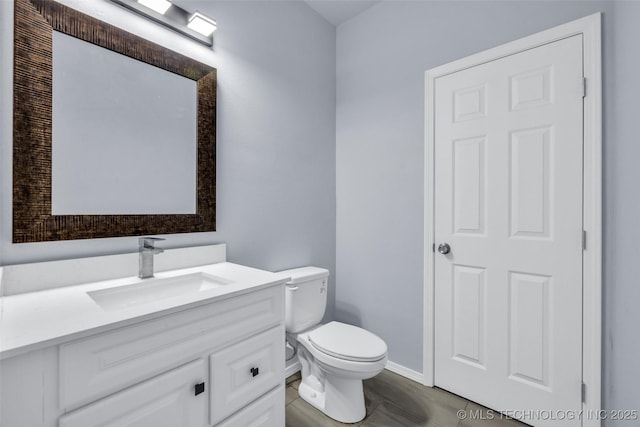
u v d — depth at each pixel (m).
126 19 1.18
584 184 1.29
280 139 1.83
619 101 1.17
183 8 1.36
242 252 1.62
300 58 1.97
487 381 1.58
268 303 1.09
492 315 1.56
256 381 1.03
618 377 1.18
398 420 1.49
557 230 1.37
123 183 1.17
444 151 1.72
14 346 0.57
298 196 1.96
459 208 1.67
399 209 1.92
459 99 1.66
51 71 1.00
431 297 1.77
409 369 1.88
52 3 0.99
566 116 1.33
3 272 0.89
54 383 0.63
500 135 1.52
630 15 1.08
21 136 0.94
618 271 1.18
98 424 0.68
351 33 2.18
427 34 1.78
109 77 1.13
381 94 2.01
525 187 1.45
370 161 2.07
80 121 1.06
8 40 0.92
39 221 0.97
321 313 1.82
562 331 1.36
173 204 1.33
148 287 1.11
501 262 1.53
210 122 1.45
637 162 1.06
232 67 1.56
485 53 1.56
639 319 1.05
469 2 1.62
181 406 0.83
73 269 1.02
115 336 0.71
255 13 1.68
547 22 1.38
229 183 1.56
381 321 2.02
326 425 1.46
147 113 1.24
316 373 1.65
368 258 2.09
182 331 0.83
